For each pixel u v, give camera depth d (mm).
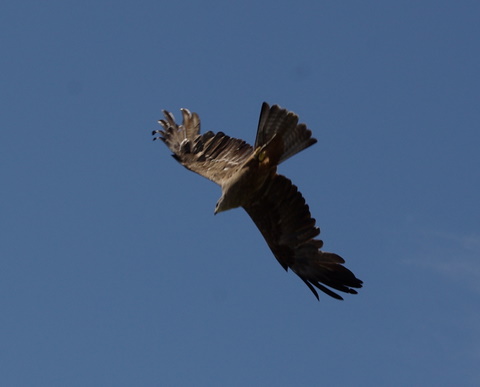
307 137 15617
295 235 16938
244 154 17312
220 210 16359
